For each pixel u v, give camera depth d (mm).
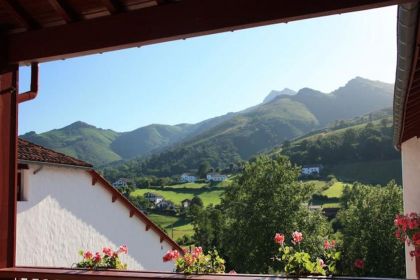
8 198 4570
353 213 33125
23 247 11047
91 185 13656
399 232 7406
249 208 38562
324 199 53500
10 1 4246
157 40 3980
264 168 39281
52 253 11961
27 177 11273
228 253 37531
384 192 32906
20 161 10680
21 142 11891
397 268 29672
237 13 3705
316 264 3914
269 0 3607
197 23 3834
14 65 4617
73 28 4281
